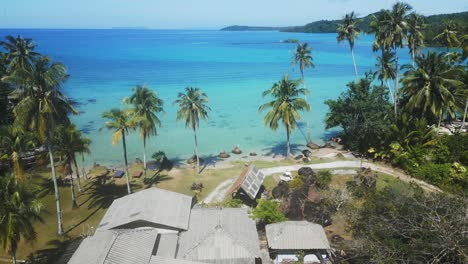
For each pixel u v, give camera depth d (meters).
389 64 69.19
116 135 45.47
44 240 38.97
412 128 58.25
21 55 72.69
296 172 56.12
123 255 29.27
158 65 178.12
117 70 160.50
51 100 37.66
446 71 56.41
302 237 34.09
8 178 30.31
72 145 44.84
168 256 31.72
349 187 46.22
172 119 87.94
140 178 55.66
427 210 27.73
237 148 67.12
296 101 59.56
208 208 39.22
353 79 141.50
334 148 67.69
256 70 163.38
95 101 104.62
